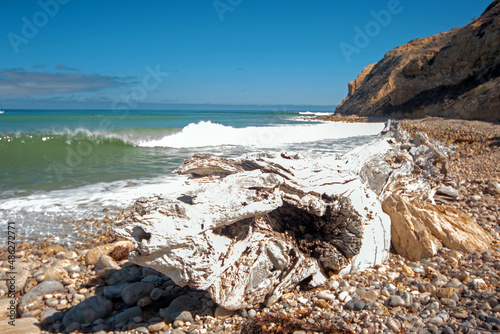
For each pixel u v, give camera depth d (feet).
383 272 11.90
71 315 10.23
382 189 15.11
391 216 13.84
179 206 9.06
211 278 9.23
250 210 9.87
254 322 9.05
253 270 10.07
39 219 20.03
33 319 10.25
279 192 10.69
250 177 10.44
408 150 17.42
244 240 10.41
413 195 16.39
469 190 22.04
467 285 10.39
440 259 12.34
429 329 8.46
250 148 52.49
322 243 11.44
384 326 8.70
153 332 9.46
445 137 50.06
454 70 97.09
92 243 17.44
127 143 52.60
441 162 17.75
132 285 11.28
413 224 13.34
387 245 12.94
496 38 84.79
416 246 12.87
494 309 8.83
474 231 13.75
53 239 17.65
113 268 13.51
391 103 121.49
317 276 11.12
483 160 31.53
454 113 76.69
